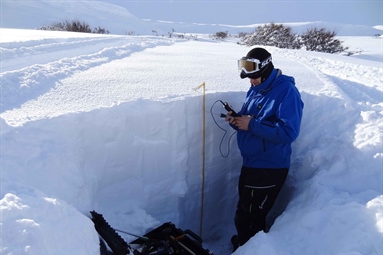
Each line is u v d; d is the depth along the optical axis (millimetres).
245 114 3150
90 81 3566
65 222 1834
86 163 2633
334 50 14945
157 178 3100
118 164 2818
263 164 3047
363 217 2299
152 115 2973
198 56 6152
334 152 3146
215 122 3486
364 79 5855
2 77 3189
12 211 1632
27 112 2594
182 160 3248
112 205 2814
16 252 1480
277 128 2801
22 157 2162
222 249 3627
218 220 3873
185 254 2557
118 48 6008
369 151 2932
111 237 2232
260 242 2406
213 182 3662
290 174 3469
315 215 2477
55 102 2859
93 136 2654
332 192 2734
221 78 4215
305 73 5062
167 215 3219
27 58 4293
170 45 8383
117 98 3076
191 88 3615
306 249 2326
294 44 15297
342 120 3469
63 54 4840
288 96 2840
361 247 2125
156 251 2568
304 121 3631
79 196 2385
